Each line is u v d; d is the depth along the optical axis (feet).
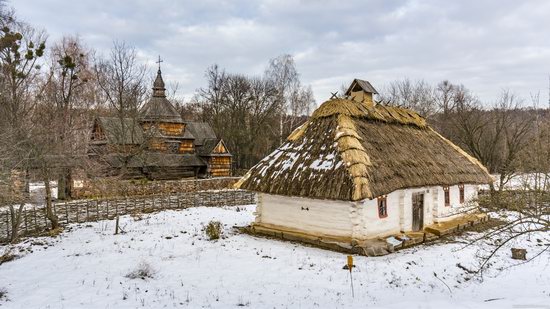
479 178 73.31
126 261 46.50
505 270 46.55
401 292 37.24
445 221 67.97
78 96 104.63
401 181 55.42
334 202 54.29
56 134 60.03
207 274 42.34
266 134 195.62
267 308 33.09
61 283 38.99
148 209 86.99
